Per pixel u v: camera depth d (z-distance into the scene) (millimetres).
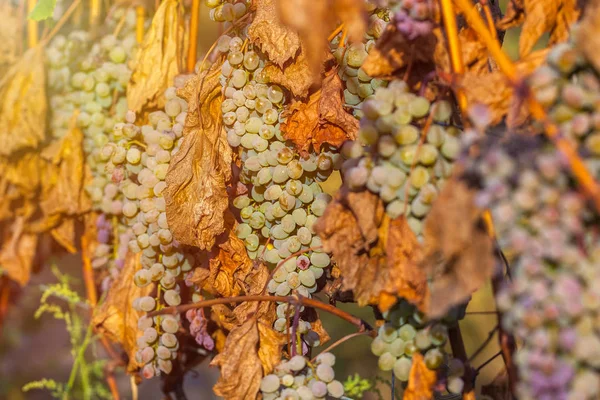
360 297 946
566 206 832
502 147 867
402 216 930
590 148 841
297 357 1011
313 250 1054
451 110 948
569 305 821
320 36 869
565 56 853
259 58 1069
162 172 1133
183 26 1219
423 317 954
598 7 844
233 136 1066
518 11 969
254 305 1067
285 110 1054
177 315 1144
